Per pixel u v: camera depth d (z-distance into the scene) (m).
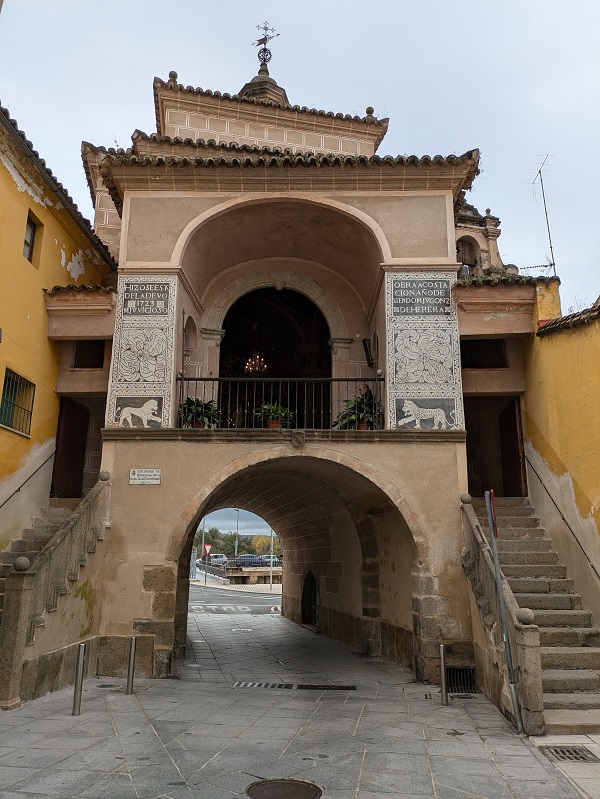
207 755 6.25
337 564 16.25
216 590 38.16
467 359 13.47
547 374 11.41
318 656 13.30
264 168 12.21
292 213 12.99
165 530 10.84
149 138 14.08
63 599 9.19
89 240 14.49
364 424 11.95
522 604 9.91
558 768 5.97
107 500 10.95
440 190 12.48
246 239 13.86
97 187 18.16
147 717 7.70
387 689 9.82
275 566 54.25
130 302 11.91
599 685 8.20
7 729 6.96
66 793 5.16
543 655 8.70
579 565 10.11
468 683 10.12
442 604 10.49
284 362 19.36
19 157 11.38
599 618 9.39
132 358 11.66
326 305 15.05
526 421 12.66
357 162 12.11
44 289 12.55
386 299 11.98
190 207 12.41
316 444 11.21
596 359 9.53
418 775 5.74
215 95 17.31
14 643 7.94
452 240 12.21
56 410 13.20
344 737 6.97
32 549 11.30
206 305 14.62
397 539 12.42
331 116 18.02
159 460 11.12
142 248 12.18
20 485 11.71
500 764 6.07
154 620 10.53
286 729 7.29
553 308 11.75
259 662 12.53
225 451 11.16
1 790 5.20
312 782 5.53
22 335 11.69
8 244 11.20
